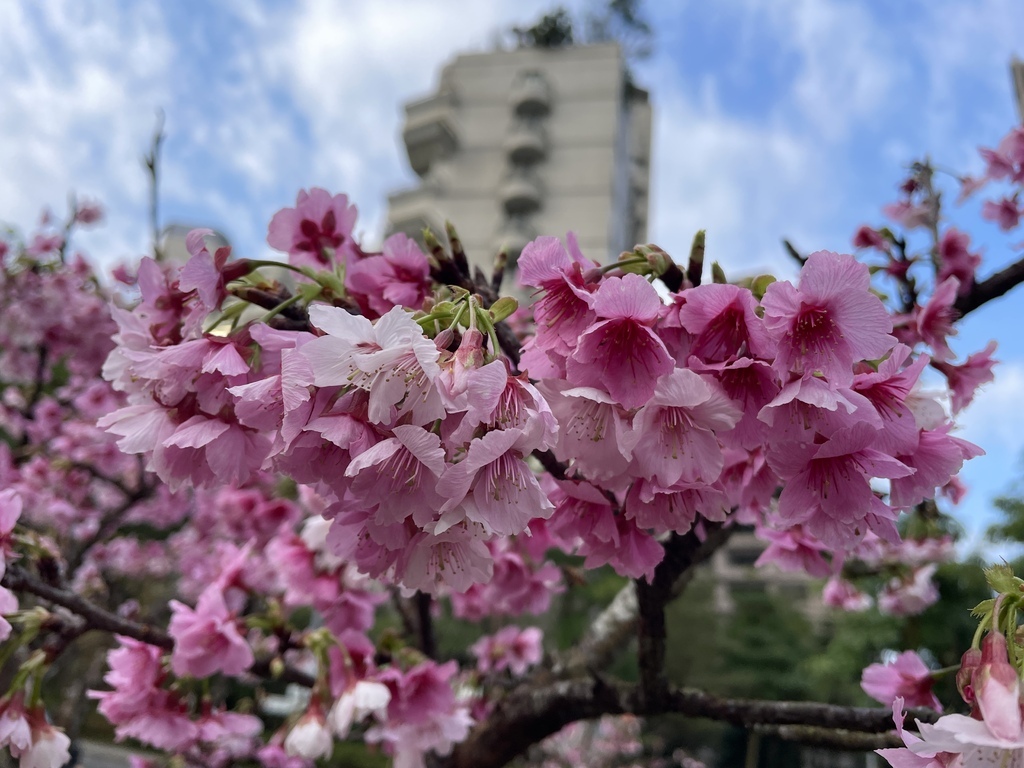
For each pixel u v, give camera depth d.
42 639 0.33
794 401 0.18
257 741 0.72
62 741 0.27
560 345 0.19
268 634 0.39
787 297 0.17
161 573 1.09
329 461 0.18
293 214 0.25
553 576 0.38
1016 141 0.39
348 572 0.37
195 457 0.21
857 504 0.19
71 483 0.76
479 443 0.16
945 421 0.21
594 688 0.32
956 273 0.34
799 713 0.26
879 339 0.17
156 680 0.32
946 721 0.15
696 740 2.64
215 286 0.21
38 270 0.71
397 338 0.16
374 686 0.32
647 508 0.20
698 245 0.20
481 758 0.38
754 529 0.30
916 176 0.42
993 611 0.16
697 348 0.18
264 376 0.20
